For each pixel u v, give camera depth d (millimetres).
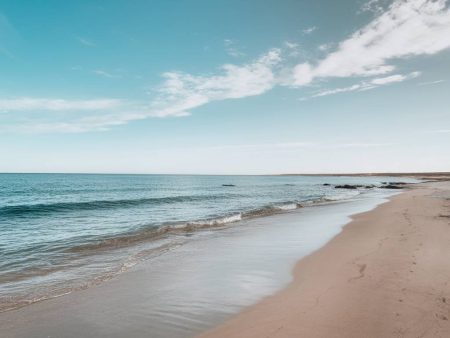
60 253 11070
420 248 10125
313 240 12641
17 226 17750
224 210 26141
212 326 5332
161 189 63469
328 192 56156
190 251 11117
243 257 10094
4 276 8383
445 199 30625
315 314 5539
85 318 5723
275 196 45344
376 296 6246
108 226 17453
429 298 6090
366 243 11500
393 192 52094
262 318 5516
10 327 5383
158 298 6656
